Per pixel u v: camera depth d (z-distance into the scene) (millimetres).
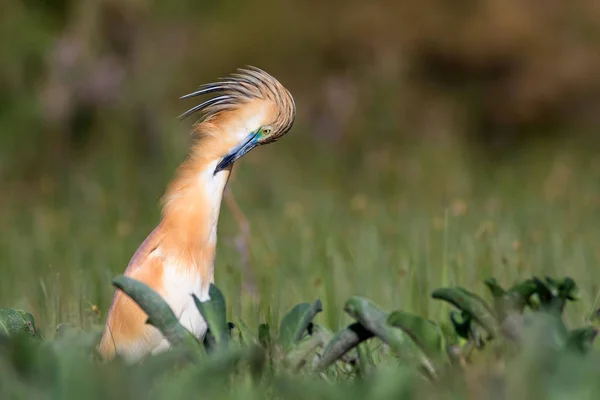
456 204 14336
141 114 24594
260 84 8828
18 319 6902
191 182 8570
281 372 6102
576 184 21094
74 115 24656
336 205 18906
